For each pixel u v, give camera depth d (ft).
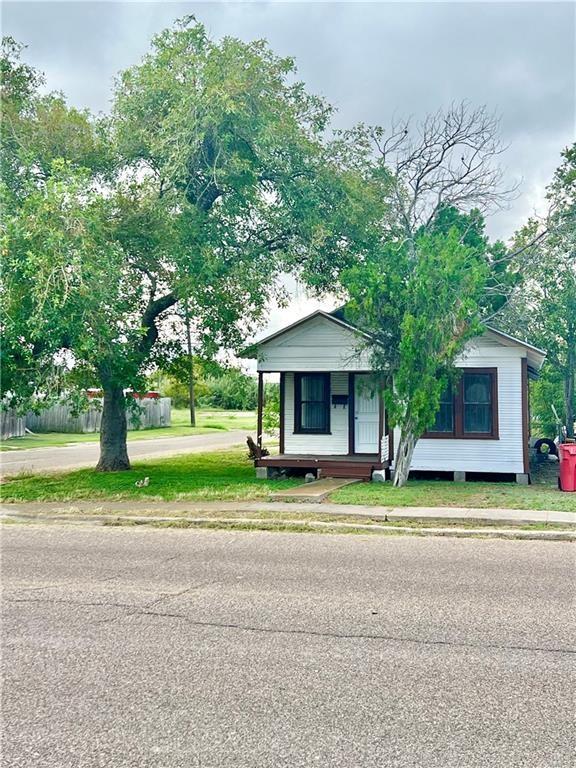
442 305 46.85
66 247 41.96
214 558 29.14
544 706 14.42
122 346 49.34
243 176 50.49
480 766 12.12
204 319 54.24
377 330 50.06
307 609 21.34
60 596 23.21
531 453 73.20
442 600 22.15
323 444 61.46
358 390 60.85
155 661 17.15
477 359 55.21
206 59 49.44
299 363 58.34
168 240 49.65
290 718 13.96
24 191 49.52
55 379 48.49
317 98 55.21
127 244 51.70
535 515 37.09
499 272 76.64
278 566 27.43
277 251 54.54
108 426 64.18
